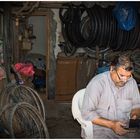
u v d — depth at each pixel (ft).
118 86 7.59
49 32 18.15
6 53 14.49
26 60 20.57
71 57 17.92
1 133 9.99
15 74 14.37
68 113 16.01
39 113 11.23
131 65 7.18
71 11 17.65
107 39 17.49
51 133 13.25
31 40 21.09
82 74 17.74
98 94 7.50
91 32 17.37
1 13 15.30
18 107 10.61
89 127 7.71
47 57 18.34
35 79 19.76
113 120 7.61
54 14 18.35
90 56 18.61
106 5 17.44
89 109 7.42
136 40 17.61
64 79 17.81
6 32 14.70
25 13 17.25
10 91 12.42
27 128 10.55
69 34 17.97
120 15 16.92
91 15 17.30
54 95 18.47
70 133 13.29
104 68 16.92
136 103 7.94
